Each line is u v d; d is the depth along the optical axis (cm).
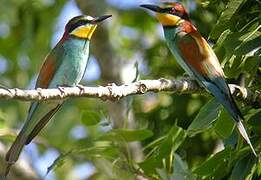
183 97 1303
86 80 1808
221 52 1103
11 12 1720
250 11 1002
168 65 1410
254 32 955
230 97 1005
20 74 1792
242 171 975
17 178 1439
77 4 1549
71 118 1752
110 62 1504
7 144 1448
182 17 1173
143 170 1093
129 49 1702
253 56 989
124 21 1806
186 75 1227
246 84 1025
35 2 1723
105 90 936
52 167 1086
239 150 985
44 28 1750
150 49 1477
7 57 1802
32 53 1769
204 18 1305
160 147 1075
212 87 1038
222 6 1091
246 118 1004
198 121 996
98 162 1217
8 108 1659
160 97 1373
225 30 991
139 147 1334
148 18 1798
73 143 1673
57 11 1750
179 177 1044
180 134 1077
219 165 1015
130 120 1355
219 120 991
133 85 959
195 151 1277
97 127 1745
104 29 1508
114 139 1107
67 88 912
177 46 1139
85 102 1744
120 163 1120
